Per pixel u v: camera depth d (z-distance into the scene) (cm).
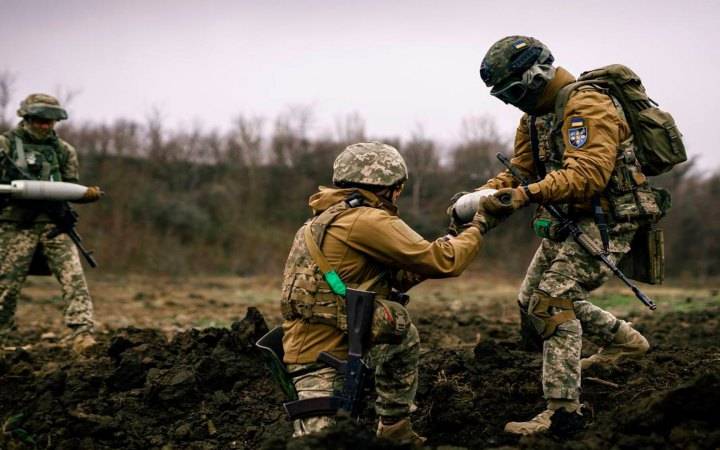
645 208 417
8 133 686
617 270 410
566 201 412
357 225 373
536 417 421
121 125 3034
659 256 432
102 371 574
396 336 367
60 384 526
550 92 427
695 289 2169
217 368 527
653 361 539
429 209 2828
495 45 431
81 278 696
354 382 360
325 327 373
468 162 2927
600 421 399
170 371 519
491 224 401
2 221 670
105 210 2520
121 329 767
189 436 470
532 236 2912
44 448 457
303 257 378
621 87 426
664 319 909
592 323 457
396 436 404
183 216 2636
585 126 406
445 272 375
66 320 686
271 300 1453
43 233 688
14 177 674
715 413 367
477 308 1223
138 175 2808
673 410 371
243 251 2597
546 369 412
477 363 532
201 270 2394
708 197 3005
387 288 391
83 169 2683
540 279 470
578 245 421
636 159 423
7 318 673
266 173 3098
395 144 2970
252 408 501
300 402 364
